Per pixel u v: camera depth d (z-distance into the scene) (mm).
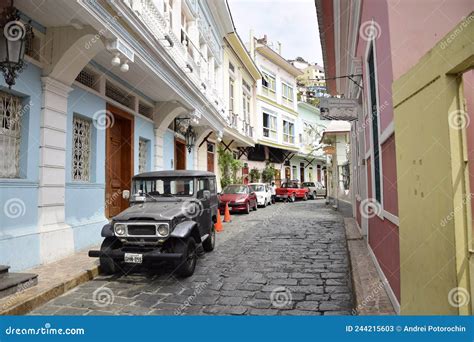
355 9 6457
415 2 3549
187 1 11953
